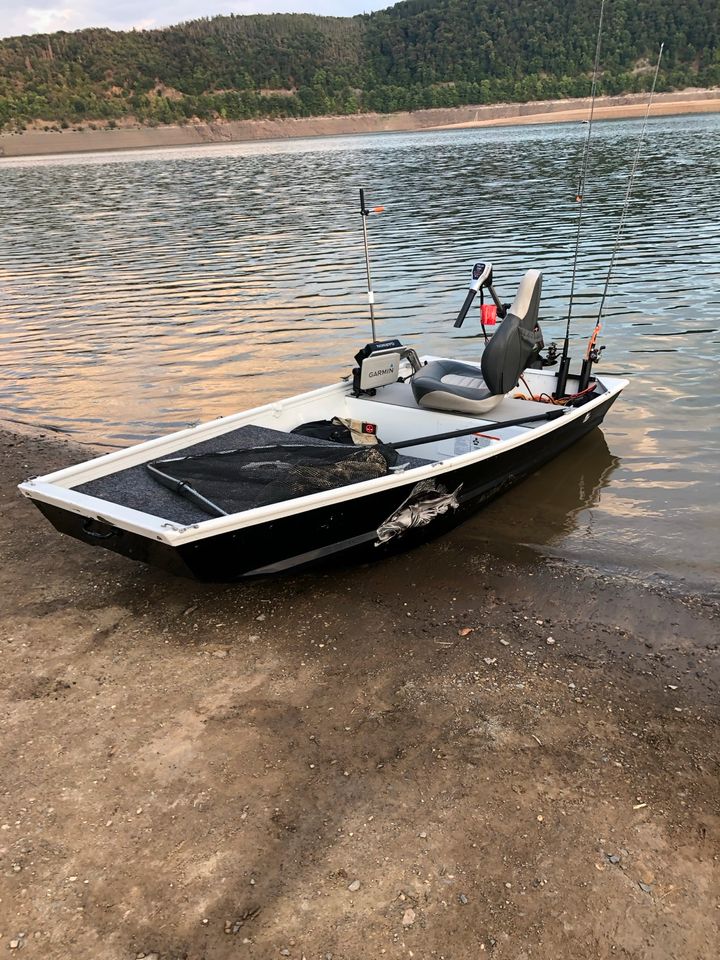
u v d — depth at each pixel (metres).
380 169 44.03
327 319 11.34
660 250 14.81
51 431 7.46
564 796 2.81
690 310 10.57
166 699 3.36
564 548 4.86
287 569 4.01
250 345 10.16
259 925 2.32
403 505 4.28
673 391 7.63
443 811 2.74
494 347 5.13
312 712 3.27
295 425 5.40
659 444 6.46
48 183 50.38
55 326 11.82
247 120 156.75
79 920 2.34
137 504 3.80
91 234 22.58
